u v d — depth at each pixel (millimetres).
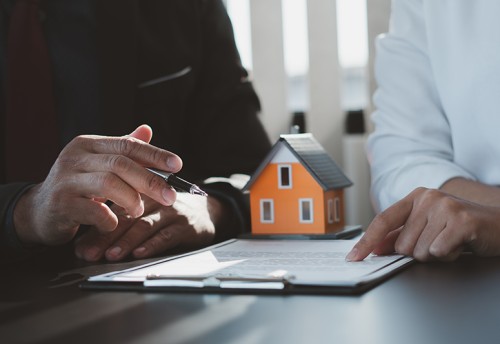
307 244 965
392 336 497
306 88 2410
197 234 1057
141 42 1488
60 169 917
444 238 798
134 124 1464
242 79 1604
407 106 1269
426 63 1275
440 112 1265
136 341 506
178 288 686
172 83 1518
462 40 1171
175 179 880
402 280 711
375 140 1305
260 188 1066
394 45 1316
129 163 879
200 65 1590
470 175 1165
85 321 578
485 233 815
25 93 1299
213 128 1541
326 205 1049
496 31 1132
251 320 561
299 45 2410
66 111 1378
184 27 1570
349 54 2350
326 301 623
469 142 1185
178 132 1552
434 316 554
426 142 1243
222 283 675
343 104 2369
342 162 2369
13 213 954
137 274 736
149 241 977
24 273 860
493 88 1134
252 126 1540
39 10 1374
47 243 964
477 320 536
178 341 501
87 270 859
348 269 738
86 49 1394
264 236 1046
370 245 813
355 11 2324
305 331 521
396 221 833
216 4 1651
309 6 2350
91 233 992
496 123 1140
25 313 622
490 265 783
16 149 1281
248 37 2412
